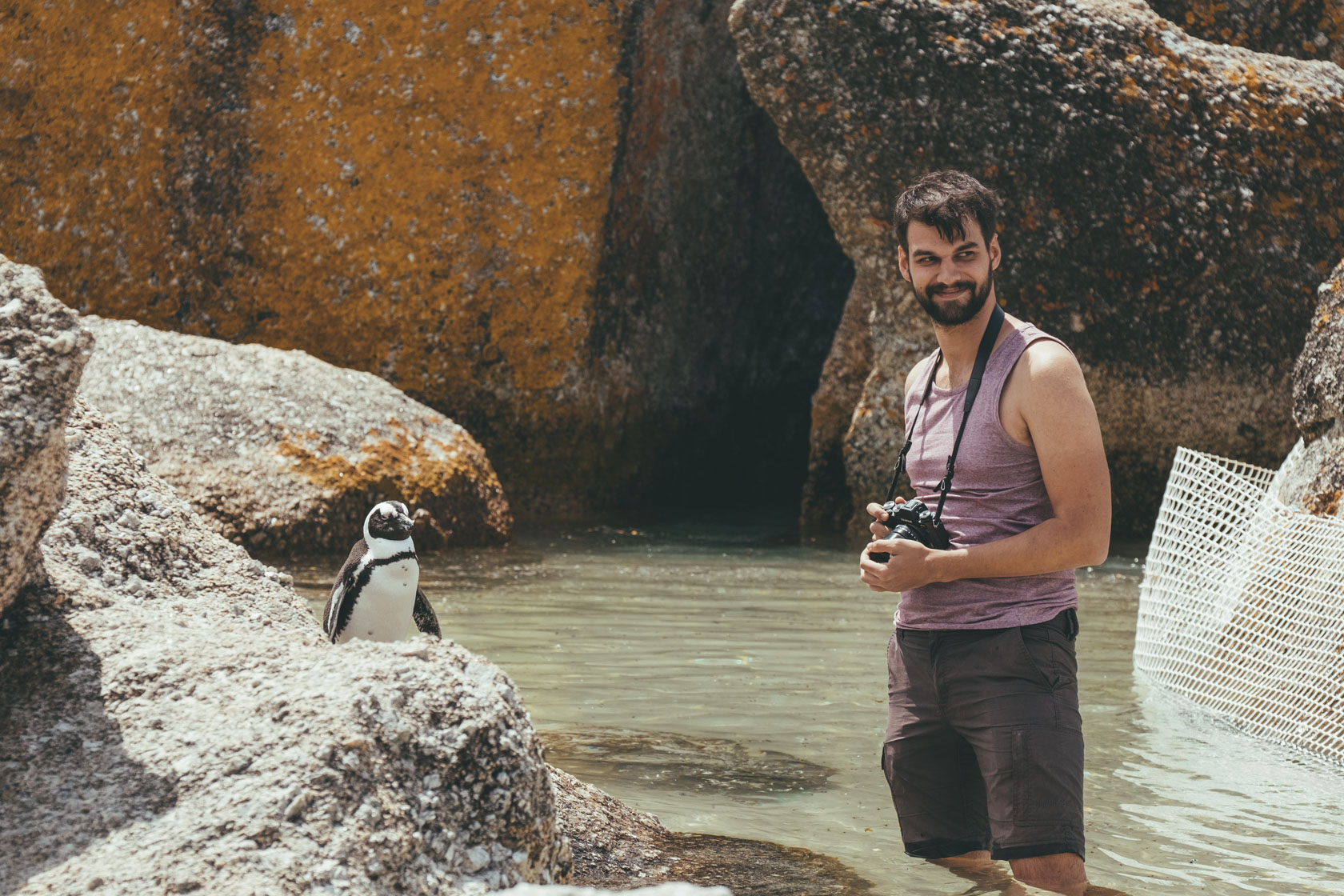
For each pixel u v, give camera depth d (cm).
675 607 681
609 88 1156
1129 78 991
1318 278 986
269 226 1148
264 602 331
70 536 308
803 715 466
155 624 274
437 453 922
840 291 1434
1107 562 859
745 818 354
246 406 871
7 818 219
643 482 1234
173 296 1152
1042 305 977
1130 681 530
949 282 289
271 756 225
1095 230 977
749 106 1337
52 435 239
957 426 297
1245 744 441
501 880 231
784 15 986
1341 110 1012
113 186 1160
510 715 247
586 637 600
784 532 1041
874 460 1003
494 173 1148
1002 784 282
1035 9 1006
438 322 1141
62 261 1159
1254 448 990
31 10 1173
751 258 1352
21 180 1167
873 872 310
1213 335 982
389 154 1145
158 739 234
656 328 1239
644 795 371
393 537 392
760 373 1378
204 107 1155
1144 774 402
